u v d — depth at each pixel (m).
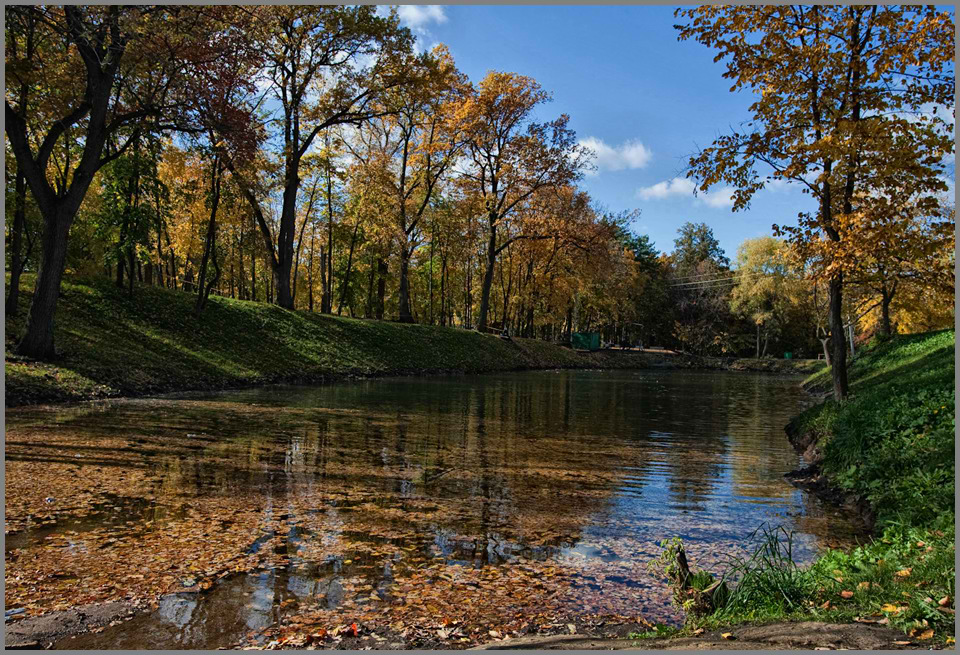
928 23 9.92
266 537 6.23
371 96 30.31
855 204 12.38
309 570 5.44
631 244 81.25
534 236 45.16
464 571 5.58
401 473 9.36
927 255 10.62
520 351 47.31
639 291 71.38
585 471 10.09
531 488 8.77
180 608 4.62
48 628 4.22
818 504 8.48
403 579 5.32
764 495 8.91
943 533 5.63
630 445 12.92
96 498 7.30
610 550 6.31
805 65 11.55
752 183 12.56
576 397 24.08
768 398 26.72
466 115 39.06
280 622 4.44
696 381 39.75
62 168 24.09
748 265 69.88
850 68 11.30
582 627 4.56
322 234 42.25
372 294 49.25
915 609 4.17
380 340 33.56
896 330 36.41
